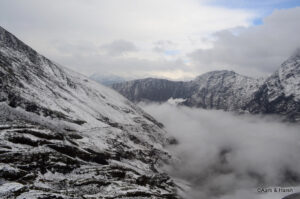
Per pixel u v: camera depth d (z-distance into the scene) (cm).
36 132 8462
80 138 13538
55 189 5638
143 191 6794
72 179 6656
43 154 7075
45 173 6456
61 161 7250
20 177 5612
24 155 6631
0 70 14550
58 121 14438
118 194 6175
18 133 7756
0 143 6875
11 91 13525
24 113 12581
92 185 6556
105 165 9125
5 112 11231
